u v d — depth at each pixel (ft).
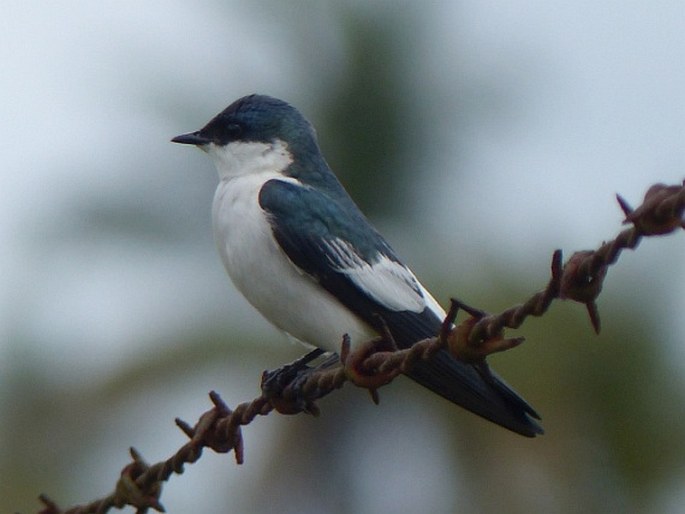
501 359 43.39
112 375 48.62
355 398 47.16
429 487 46.85
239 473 48.85
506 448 45.29
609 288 43.80
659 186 22.33
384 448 47.32
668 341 43.68
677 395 43.62
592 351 43.45
